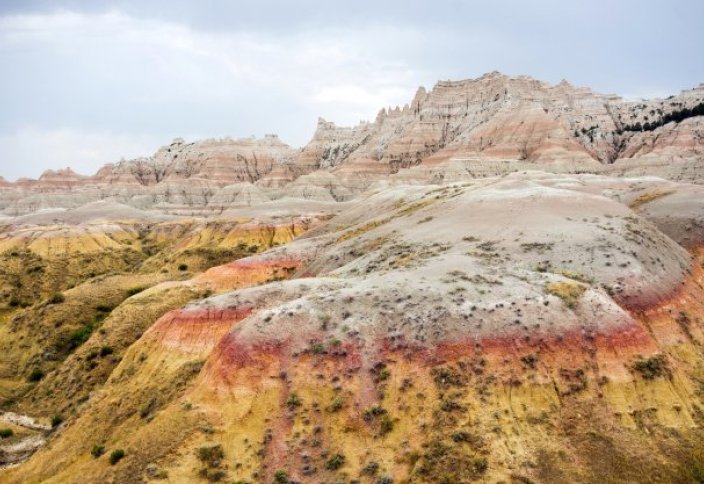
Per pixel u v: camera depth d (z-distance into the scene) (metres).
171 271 117.25
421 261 51.94
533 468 30.47
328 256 79.25
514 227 60.53
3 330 83.44
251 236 142.12
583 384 35.53
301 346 38.25
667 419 34.75
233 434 34.28
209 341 48.09
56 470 40.22
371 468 31.55
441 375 35.06
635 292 46.12
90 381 59.44
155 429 35.97
